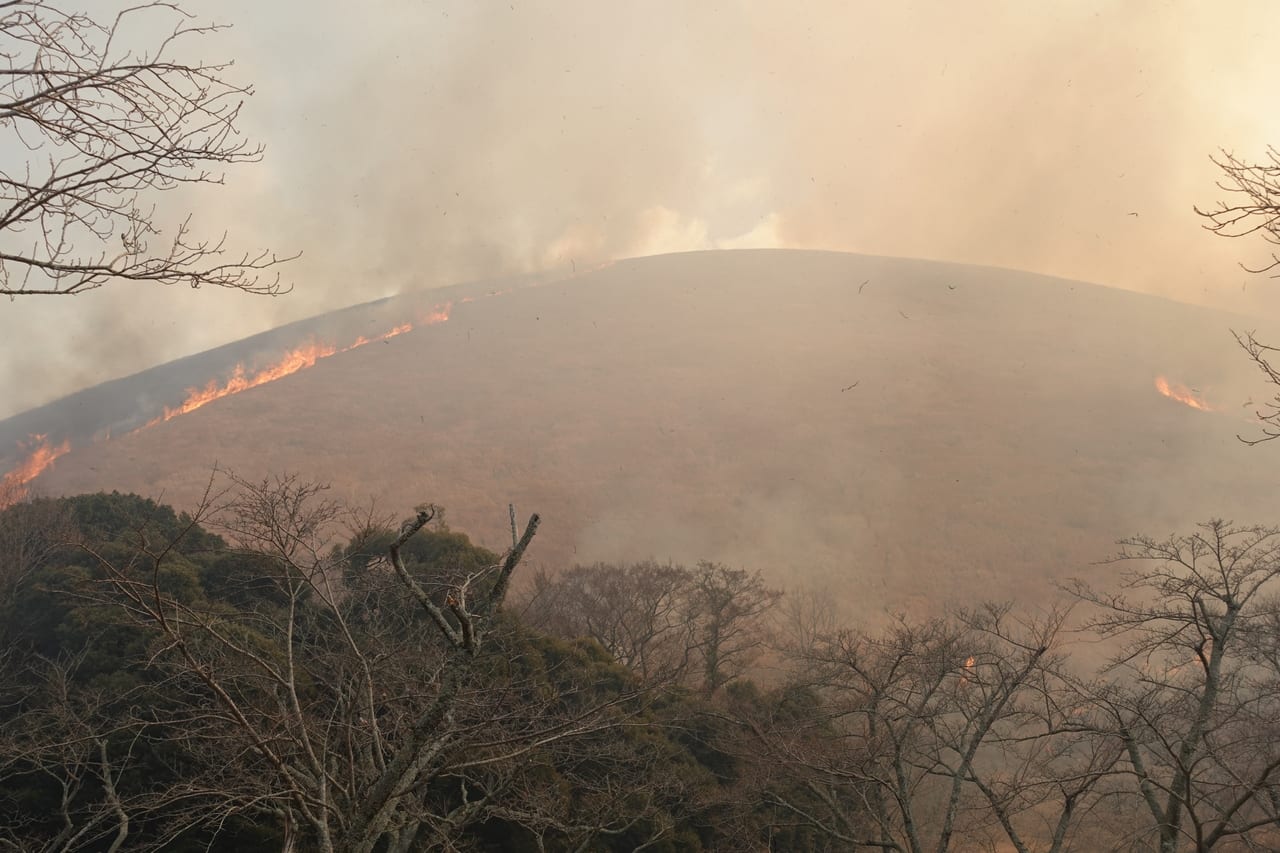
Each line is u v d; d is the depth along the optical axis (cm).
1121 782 1942
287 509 1352
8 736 1595
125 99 632
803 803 2292
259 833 1703
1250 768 1570
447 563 2698
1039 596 5734
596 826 1636
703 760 2534
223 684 1451
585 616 3841
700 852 2142
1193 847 1912
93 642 2233
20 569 2770
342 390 10281
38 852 1588
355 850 928
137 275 644
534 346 11425
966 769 1627
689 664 3419
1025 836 2381
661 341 11369
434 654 1484
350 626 1719
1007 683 1764
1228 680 1548
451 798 1977
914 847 1606
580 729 1266
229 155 669
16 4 590
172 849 1712
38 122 604
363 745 1295
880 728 1955
